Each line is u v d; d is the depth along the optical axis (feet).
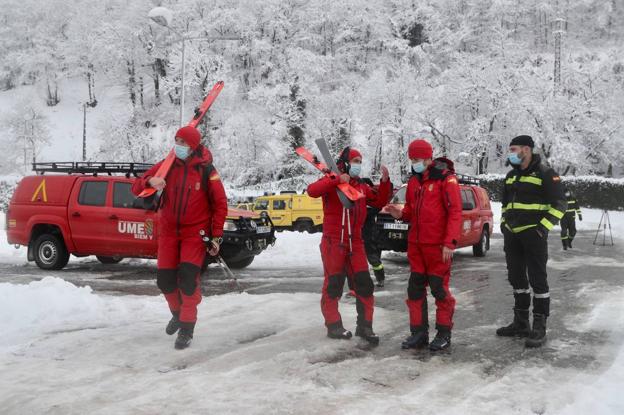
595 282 32.30
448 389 13.87
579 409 12.45
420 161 17.85
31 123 221.05
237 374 14.74
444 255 17.21
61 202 36.76
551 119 161.27
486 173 175.83
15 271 36.73
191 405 12.50
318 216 76.28
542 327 18.20
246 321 21.07
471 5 253.65
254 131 169.99
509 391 13.75
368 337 18.06
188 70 172.04
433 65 225.56
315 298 25.91
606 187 139.64
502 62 171.12
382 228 39.37
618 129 172.04
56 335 18.76
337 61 217.36
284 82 190.08
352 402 12.79
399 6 256.73
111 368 15.21
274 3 207.31
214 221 17.85
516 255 19.21
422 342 17.89
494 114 161.07
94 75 297.94
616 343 18.53
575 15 306.14
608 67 203.31
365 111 162.50
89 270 37.35
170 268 17.94
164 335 18.78
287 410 12.25
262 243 37.76
